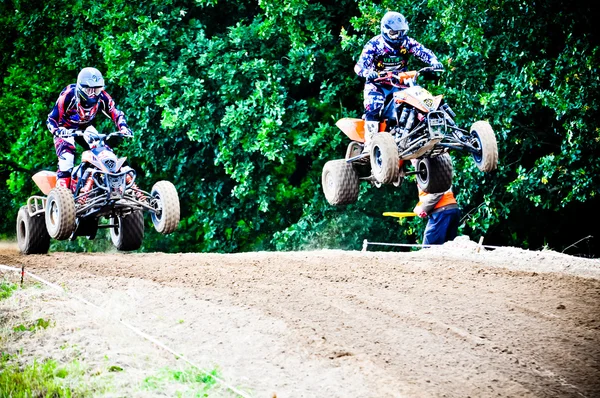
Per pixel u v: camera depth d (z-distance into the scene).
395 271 15.10
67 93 17.91
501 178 28.58
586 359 10.66
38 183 19.00
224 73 31.05
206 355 10.58
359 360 10.31
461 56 27.39
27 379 10.16
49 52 37.53
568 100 25.31
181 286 13.95
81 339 11.31
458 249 18.61
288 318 11.91
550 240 31.42
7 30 38.62
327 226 31.44
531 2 26.89
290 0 30.14
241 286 13.84
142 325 11.81
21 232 19.92
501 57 27.56
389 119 17.77
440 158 18.20
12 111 38.62
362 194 30.89
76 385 9.91
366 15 28.81
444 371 10.15
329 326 11.59
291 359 10.33
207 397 9.34
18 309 12.76
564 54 25.95
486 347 10.96
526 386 9.83
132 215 19.16
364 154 18.41
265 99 30.28
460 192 28.08
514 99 26.62
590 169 26.30
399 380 9.79
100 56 35.94
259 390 9.51
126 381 9.85
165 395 9.48
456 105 27.78
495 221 28.62
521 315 12.29
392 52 17.56
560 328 11.76
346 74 31.30
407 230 30.28
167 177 36.50
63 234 17.52
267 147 30.09
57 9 36.41
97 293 13.52
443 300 12.99
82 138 18.44
